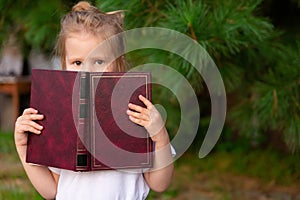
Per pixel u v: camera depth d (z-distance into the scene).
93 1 2.71
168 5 2.72
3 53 4.53
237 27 2.59
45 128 1.86
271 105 3.04
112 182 1.90
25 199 3.70
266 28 2.96
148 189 2.00
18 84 6.61
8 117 7.07
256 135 5.30
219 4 2.72
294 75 3.09
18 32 4.18
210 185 4.51
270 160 5.11
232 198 4.17
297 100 3.07
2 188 4.02
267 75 3.16
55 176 2.03
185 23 2.45
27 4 3.79
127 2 2.64
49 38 3.79
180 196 4.19
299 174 4.76
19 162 5.08
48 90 1.85
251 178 4.74
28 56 4.68
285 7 4.12
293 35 3.82
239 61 3.15
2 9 3.71
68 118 1.79
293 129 3.05
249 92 3.58
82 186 1.92
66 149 1.79
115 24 1.99
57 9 3.49
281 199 4.17
